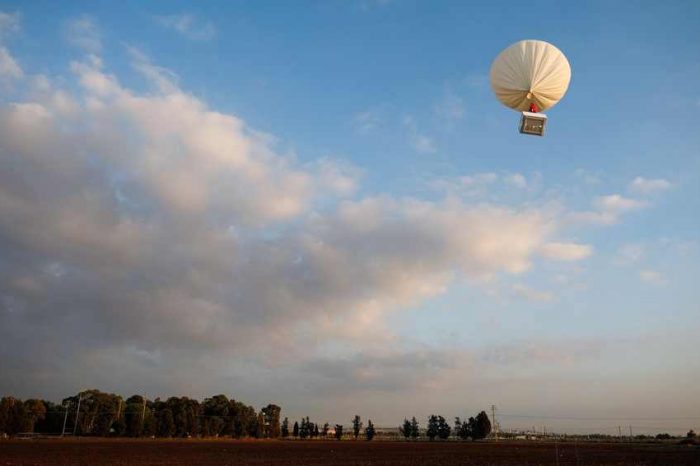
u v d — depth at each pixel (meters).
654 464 59.97
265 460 67.12
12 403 142.75
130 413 159.00
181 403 178.62
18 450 78.44
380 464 60.56
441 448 113.19
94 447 92.69
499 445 136.25
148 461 62.50
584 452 93.44
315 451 94.38
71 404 158.88
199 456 73.38
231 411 189.38
